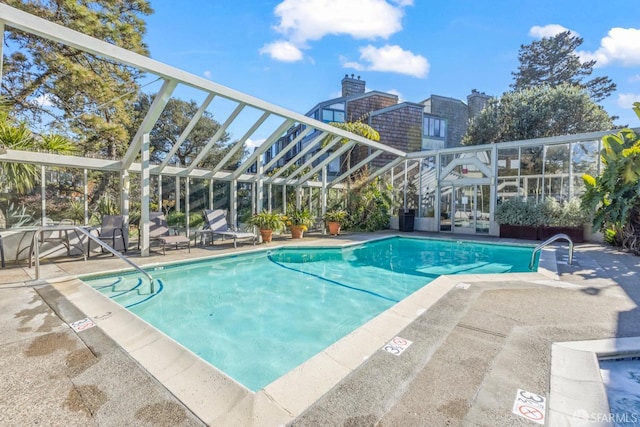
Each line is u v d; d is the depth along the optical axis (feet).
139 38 39.09
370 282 20.80
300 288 19.48
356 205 45.65
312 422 6.32
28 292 14.62
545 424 6.19
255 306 16.48
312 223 38.47
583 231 32.76
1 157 21.11
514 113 66.69
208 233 31.01
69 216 25.13
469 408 6.64
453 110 76.13
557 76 85.10
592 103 64.28
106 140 41.34
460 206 42.11
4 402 6.86
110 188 28.25
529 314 11.96
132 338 10.02
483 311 12.28
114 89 37.93
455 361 8.54
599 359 8.98
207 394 7.27
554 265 20.57
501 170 38.68
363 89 69.15
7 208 22.12
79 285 15.85
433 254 30.12
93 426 6.19
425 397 7.02
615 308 12.59
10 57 33.01
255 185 36.42
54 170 24.36
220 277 21.72
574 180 34.27
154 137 56.59
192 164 29.78
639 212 25.75
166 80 19.99
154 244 29.71
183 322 14.43
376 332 10.41
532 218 34.71
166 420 6.39
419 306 12.87
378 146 39.40
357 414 6.52
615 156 26.53
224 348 12.14
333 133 32.45
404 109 63.41
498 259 27.50
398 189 48.19
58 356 8.84
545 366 8.25
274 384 7.64
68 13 32.68
